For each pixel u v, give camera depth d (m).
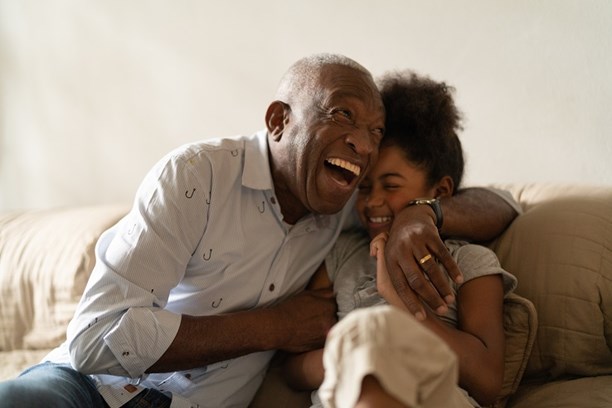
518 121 1.48
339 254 1.23
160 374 1.10
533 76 1.45
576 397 0.98
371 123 1.08
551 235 1.12
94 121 2.22
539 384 1.10
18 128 2.40
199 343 0.98
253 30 1.86
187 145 1.10
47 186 2.37
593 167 1.40
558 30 1.41
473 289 1.02
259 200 1.12
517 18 1.45
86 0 2.17
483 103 1.52
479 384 0.94
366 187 1.17
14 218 1.84
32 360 1.57
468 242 1.16
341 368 0.60
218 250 1.08
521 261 1.14
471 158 1.56
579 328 1.05
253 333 1.03
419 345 0.60
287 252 1.15
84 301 1.00
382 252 1.02
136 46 2.09
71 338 0.98
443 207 1.12
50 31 2.27
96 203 2.27
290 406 1.15
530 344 1.06
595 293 1.04
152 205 1.01
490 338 0.98
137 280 0.98
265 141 1.14
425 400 0.62
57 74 2.28
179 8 1.98
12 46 2.36
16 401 0.88
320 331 1.10
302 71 1.11
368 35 1.66
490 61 1.50
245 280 1.11
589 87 1.39
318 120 1.06
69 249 1.60
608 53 1.35
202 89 1.98
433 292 0.93
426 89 1.18
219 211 1.08
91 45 2.18
